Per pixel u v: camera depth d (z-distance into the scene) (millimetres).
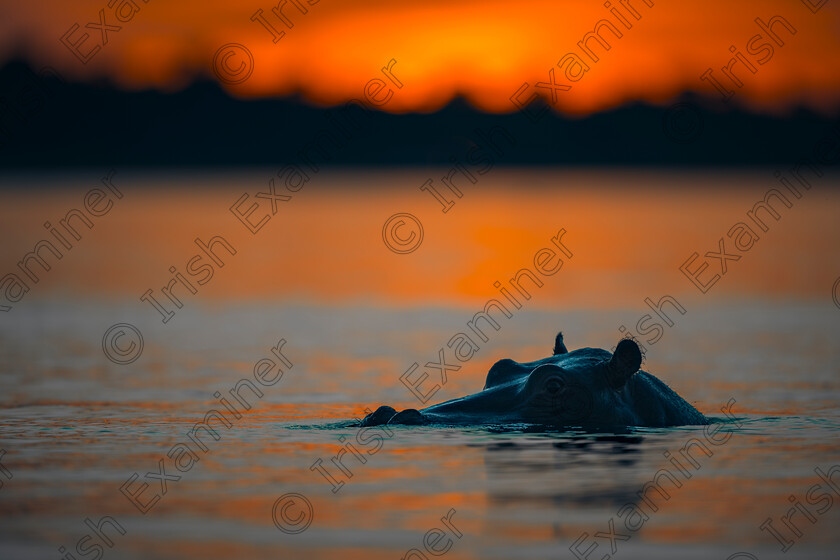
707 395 67000
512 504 39562
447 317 117875
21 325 109000
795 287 144625
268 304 130750
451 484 42250
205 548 34844
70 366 81125
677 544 35406
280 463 46219
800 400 64812
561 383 51781
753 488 42188
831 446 49844
